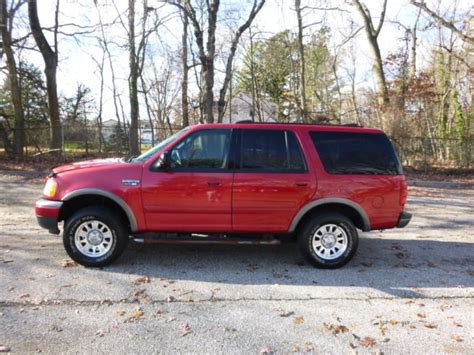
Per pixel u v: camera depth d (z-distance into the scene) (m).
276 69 28.81
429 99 20.19
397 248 5.93
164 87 29.91
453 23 19.95
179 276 4.48
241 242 4.74
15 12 16.89
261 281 4.42
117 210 4.76
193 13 14.63
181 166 4.65
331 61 29.78
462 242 6.36
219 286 4.23
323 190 4.73
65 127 16.92
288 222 4.75
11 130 16.47
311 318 3.55
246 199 4.64
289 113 28.41
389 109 18.23
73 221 4.53
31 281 4.16
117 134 17.58
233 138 4.74
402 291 4.26
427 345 3.14
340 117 22.25
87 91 37.94
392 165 4.94
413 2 18.73
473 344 3.17
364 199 4.81
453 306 3.91
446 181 14.59
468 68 20.97
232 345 3.04
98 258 4.61
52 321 3.32
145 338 3.10
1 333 3.09
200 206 4.61
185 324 3.36
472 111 21.38
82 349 2.91
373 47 19.56
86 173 4.55
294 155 4.77
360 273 4.78
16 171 13.12
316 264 4.85
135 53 19.42
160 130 17.62
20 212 7.49
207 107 14.62
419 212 8.91
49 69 17.64
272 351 2.98
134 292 3.98
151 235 4.79
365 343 3.14
